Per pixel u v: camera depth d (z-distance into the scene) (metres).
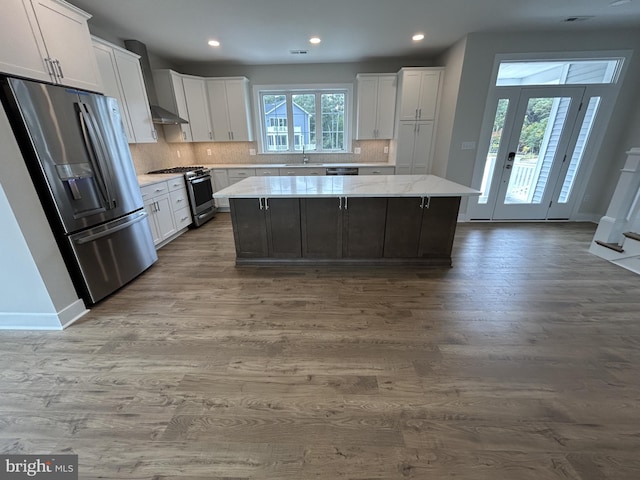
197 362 1.71
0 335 1.96
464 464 1.15
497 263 3.03
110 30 3.36
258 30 3.40
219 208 5.43
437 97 4.53
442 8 2.93
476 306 2.26
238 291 2.54
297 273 2.87
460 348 1.81
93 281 2.27
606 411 1.37
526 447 1.21
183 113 4.62
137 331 2.00
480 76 3.82
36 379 1.59
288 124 5.46
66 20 2.21
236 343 1.87
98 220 2.32
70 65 2.26
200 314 2.20
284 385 1.54
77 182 2.12
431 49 4.27
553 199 4.40
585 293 2.43
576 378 1.57
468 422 1.33
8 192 1.72
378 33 3.58
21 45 1.87
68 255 2.12
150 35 3.53
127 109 3.33
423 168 4.91
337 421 1.34
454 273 2.82
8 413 1.39
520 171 4.27
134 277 2.74
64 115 1.99
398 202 2.74
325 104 5.34
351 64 4.96
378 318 2.12
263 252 2.99
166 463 1.17
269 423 1.33
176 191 3.87
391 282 2.66
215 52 4.25
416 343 1.85
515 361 1.70
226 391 1.51
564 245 3.51
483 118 4.01
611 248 3.00
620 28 3.53
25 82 1.76
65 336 1.94
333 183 3.03
